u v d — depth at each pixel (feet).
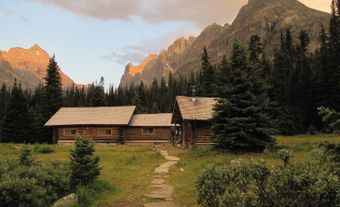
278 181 24.40
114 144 163.12
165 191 53.72
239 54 102.17
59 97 221.66
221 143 98.17
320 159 27.04
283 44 304.71
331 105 188.34
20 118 189.47
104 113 173.58
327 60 207.21
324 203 22.72
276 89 208.33
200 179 28.30
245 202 24.21
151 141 169.99
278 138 150.71
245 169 25.76
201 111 128.47
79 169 53.11
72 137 164.45
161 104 384.68
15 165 48.67
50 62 225.35
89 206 45.34
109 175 69.05
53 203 42.27
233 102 98.73
